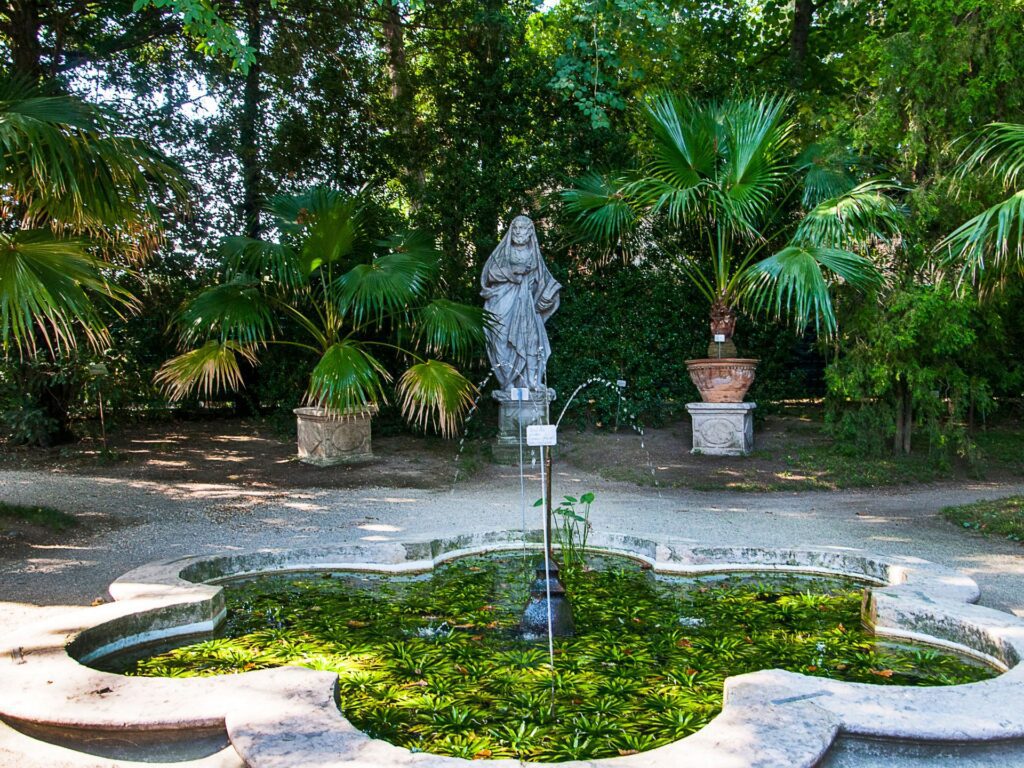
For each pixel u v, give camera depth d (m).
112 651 3.59
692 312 11.25
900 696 2.71
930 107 8.29
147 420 11.77
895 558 4.87
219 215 11.78
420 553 5.20
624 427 11.09
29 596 4.37
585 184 10.43
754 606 4.38
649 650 3.69
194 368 8.00
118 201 5.33
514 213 11.44
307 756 2.26
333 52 11.71
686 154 9.35
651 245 11.41
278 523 6.44
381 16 11.86
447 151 11.55
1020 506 6.71
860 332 8.97
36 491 7.41
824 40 14.62
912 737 2.46
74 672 2.92
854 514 7.00
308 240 8.30
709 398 9.85
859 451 9.34
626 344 11.09
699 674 3.39
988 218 5.66
